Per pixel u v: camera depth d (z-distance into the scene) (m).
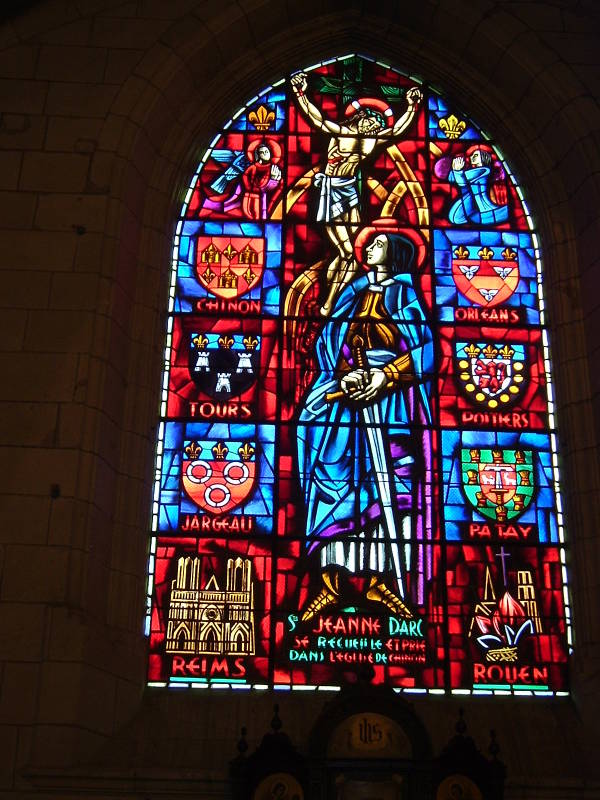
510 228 13.17
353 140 13.57
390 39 13.78
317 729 9.80
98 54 12.78
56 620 10.29
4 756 9.85
